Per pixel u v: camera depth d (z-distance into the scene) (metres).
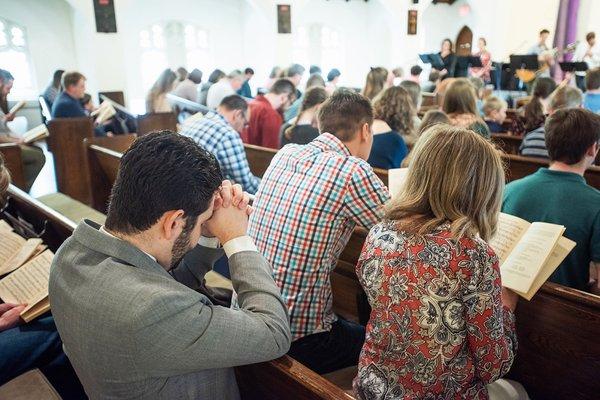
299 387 0.93
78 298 0.81
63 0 8.43
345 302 2.05
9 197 2.41
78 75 4.67
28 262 1.70
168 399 0.82
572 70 7.17
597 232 1.58
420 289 1.01
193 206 0.84
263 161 3.60
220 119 2.71
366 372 1.10
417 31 11.08
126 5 8.02
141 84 9.72
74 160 4.46
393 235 1.07
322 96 3.15
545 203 1.66
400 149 2.76
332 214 1.45
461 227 1.00
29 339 1.48
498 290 0.99
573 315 1.29
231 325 0.83
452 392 1.05
